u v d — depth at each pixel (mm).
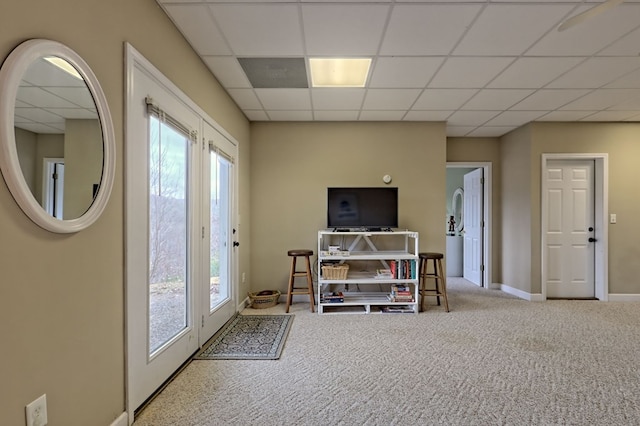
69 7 1338
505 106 3920
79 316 1407
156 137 2084
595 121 4477
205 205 2859
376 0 2037
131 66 1751
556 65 2889
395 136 4492
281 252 4480
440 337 3061
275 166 4496
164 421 1792
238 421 1796
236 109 3844
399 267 3936
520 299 4551
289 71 3021
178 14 2172
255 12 2158
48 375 1249
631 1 2004
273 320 3586
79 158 1371
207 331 2922
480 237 5492
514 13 2162
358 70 3154
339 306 4133
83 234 1427
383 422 1791
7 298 1090
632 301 4414
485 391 2107
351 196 4195
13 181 1087
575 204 4602
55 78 1265
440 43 2543
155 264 2092
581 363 2512
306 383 2211
